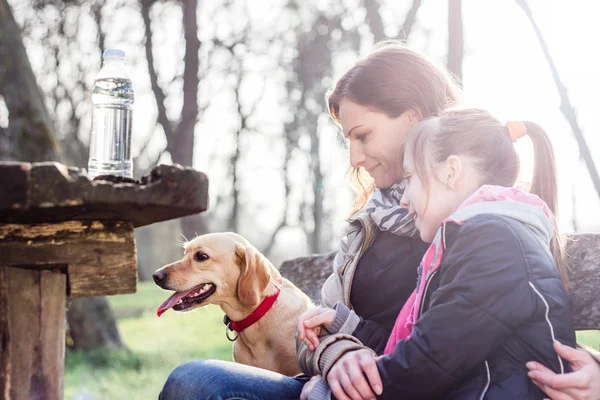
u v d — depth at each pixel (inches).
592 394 69.6
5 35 321.7
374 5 431.2
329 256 149.0
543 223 77.4
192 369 82.7
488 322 70.4
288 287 133.6
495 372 72.5
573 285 109.9
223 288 131.6
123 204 63.1
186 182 65.2
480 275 71.3
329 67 774.5
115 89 101.5
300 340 87.9
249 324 128.5
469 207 76.6
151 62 687.7
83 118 804.6
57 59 741.3
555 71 166.9
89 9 701.9
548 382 69.5
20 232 67.5
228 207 989.2
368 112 98.7
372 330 92.4
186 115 618.5
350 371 77.0
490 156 82.5
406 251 96.9
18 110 317.7
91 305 360.5
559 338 70.7
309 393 80.0
